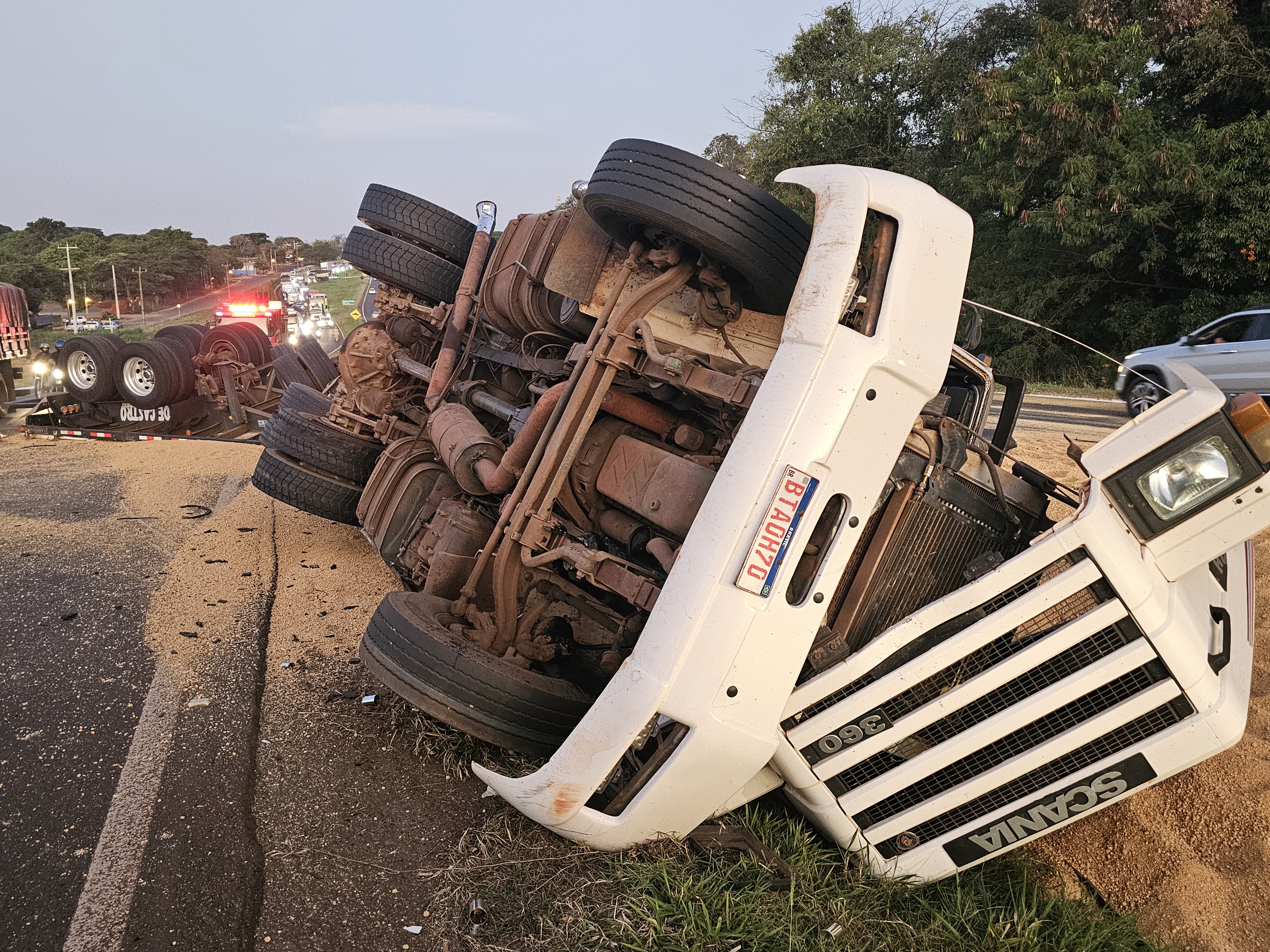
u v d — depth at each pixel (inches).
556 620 158.1
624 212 130.6
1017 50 974.4
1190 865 126.7
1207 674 109.9
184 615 204.4
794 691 117.0
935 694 116.6
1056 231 781.9
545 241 181.9
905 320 109.7
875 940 110.8
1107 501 111.7
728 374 142.3
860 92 1074.1
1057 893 126.2
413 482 219.5
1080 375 820.6
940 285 112.7
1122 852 132.5
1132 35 741.9
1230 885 122.4
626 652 143.6
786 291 130.7
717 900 110.3
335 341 1732.3
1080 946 113.4
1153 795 140.6
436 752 147.4
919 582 125.6
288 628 199.5
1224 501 109.4
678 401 154.6
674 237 134.6
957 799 116.0
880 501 124.3
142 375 459.8
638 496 149.5
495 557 145.0
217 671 174.4
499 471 162.4
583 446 160.6
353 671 177.2
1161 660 108.7
